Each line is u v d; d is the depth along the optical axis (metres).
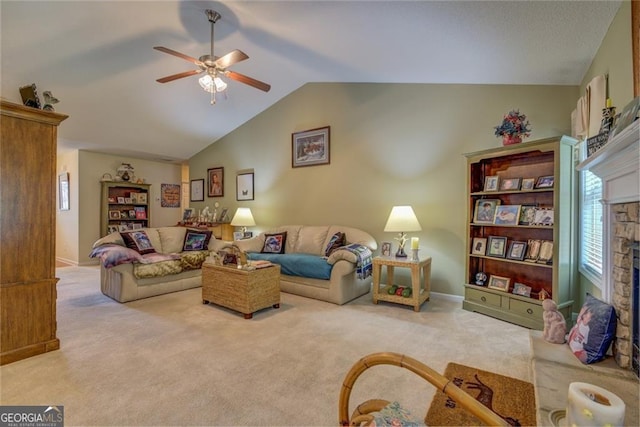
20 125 2.35
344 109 4.80
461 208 3.84
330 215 4.99
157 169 7.38
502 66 3.06
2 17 2.90
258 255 4.66
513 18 2.20
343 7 2.56
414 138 4.17
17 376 2.07
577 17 2.13
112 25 3.27
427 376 1.08
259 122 5.93
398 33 2.78
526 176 3.28
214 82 3.26
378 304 3.72
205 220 6.48
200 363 2.25
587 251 2.91
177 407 1.75
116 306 3.60
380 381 2.03
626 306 1.74
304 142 5.27
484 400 1.83
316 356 2.37
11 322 2.28
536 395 1.49
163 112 5.29
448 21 2.39
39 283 2.40
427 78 3.85
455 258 3.87
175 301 3.81
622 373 1.68
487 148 3.66
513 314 3.07
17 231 2.32
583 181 3.00
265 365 2.22
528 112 3.43
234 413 1.71
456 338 2.70
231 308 3.36
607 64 2.32
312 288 3.95
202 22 3.33
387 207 4.41
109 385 1.96
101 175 6.47
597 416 1.12
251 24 3.31
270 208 5.80
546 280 3.13
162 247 4.82
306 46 3.66
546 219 2.95
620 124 1.72
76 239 6.21
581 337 1.89
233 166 6.38
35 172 2.41
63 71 3.83
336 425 1.62
